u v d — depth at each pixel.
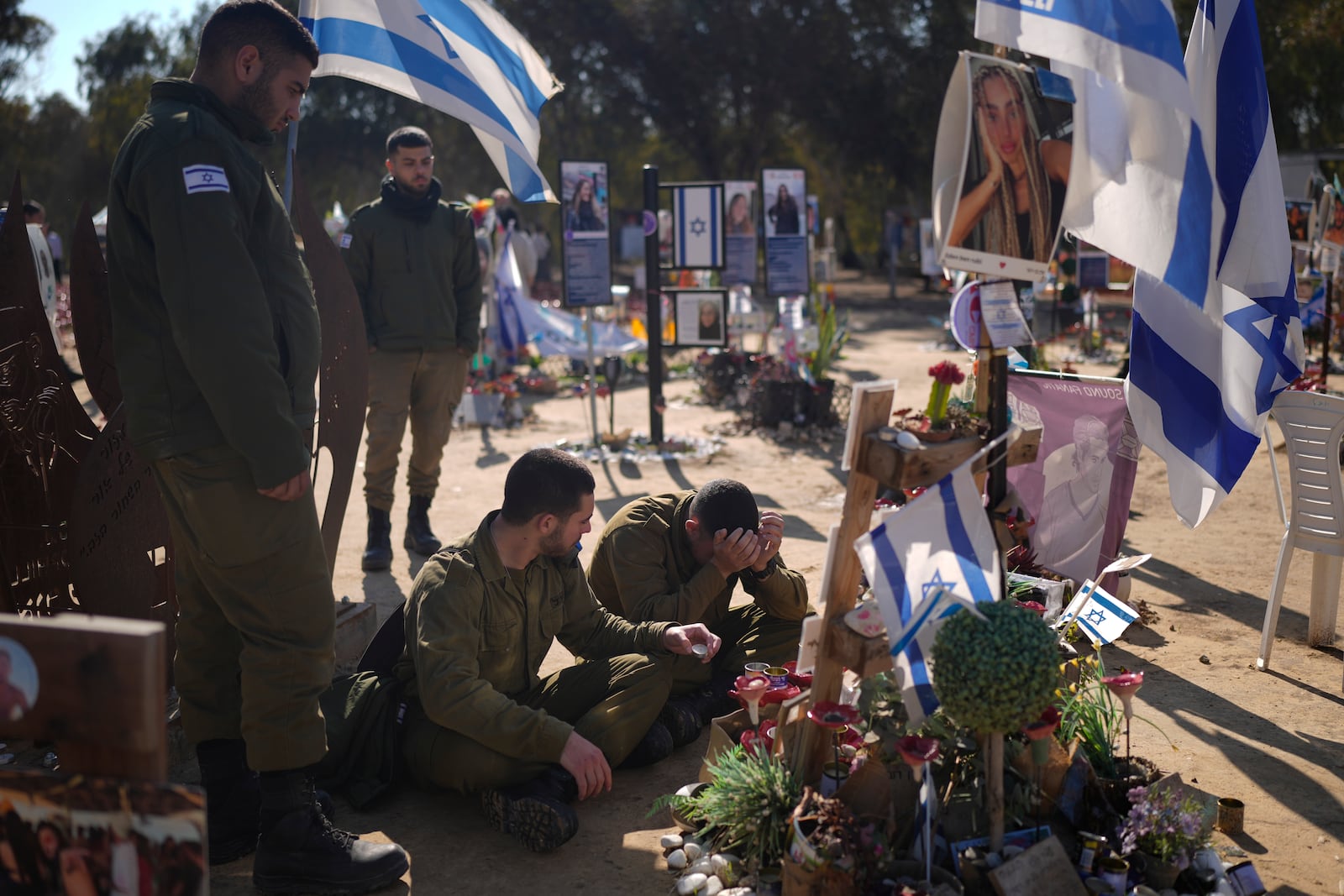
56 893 1.76
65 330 15.16
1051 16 2.61
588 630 3.50
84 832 1.73
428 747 3.10
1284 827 2.91
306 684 2.69
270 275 2.69
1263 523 6.10
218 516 2.57
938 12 31.31
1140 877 2.50
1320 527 3.96
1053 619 3.60
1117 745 3.13
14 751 3.47
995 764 2.37
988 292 2.64
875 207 41.62
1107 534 4.46
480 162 38.97
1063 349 14.28
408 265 5.48
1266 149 3.49
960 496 2.43
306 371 2.78
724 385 10.92
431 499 5.97
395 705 3.24
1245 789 3.12
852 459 2.41
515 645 3.26
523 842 2.87
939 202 2.49
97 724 1.67
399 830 3.02
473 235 5.77
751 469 7.91
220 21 2.61
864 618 2.46
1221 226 3.35
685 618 3.54
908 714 2.38
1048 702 2.26
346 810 3.14
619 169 45.75
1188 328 3.73
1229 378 3.81
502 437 9.34
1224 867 2.59
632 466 8.09
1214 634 4.39
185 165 2.45
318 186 40.81
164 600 3.67
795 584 3.75
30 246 3.50
